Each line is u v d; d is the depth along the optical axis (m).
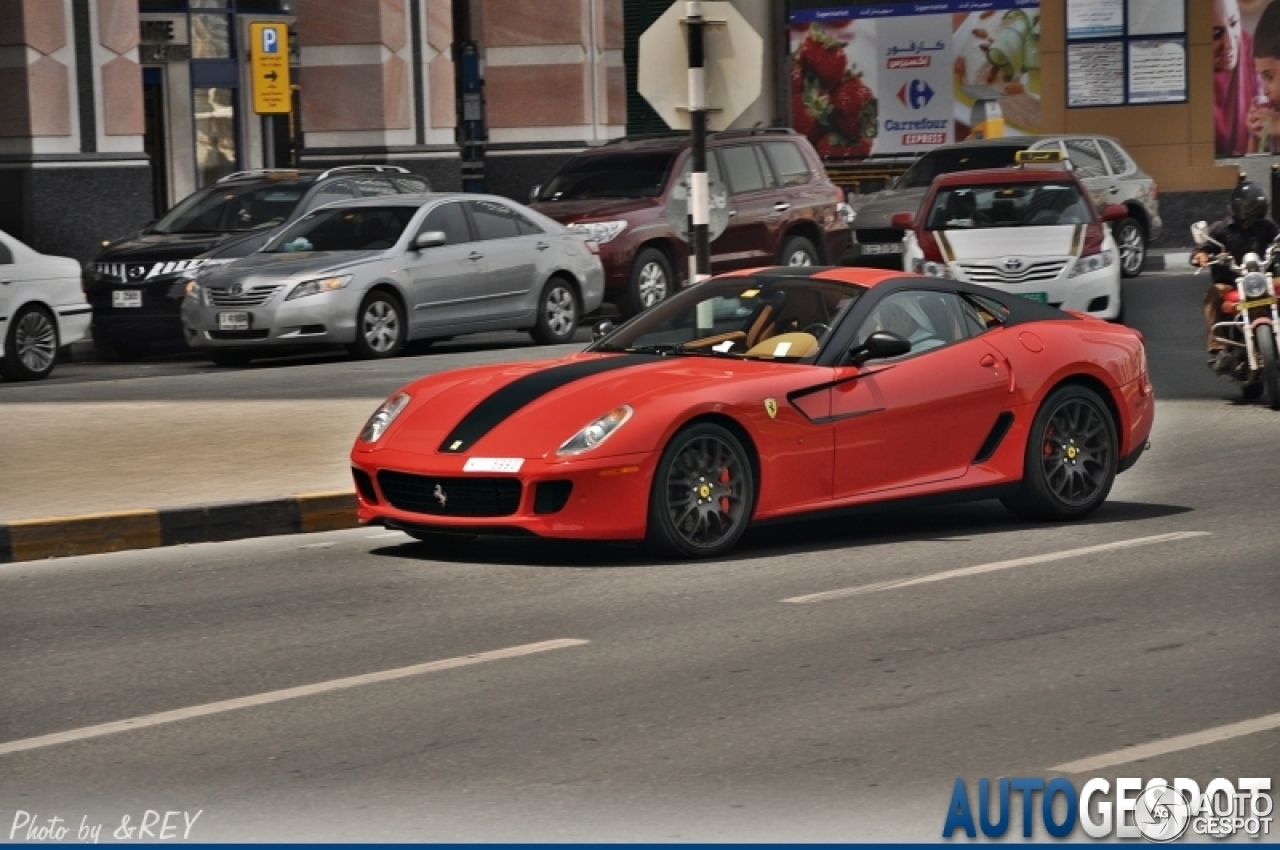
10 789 7.88
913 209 36.25
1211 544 13.12
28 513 13.80
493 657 10.03
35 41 32.56
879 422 13.18
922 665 9.74
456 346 28.72
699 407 12.47
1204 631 10.45
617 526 12.29
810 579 12.06
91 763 8.22
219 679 9.68
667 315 14.06
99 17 33.50
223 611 11.44
